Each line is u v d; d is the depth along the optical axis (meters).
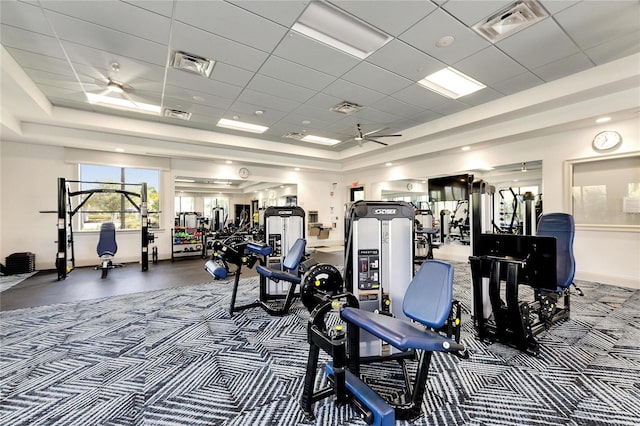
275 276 3.53
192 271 6.45
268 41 3.43
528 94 4.77
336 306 2.05
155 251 7.45
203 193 16.39
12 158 6.20
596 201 5.06
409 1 2.80
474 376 2.30
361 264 2.43
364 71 4.15
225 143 7.32
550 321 3.09
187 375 2.33
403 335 1.63
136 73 4.17
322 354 2.67
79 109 5.60
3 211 6.14
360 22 3.11
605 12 2.95
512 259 2.71
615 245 4.87
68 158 6.64
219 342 2.92
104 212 7.41
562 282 3.21
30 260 6.18
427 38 3.38
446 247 8.04
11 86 4.05
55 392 2.11
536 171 7.39
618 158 4.81
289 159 9.20
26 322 3.42
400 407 1.79
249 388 2.16
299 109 5.64
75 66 3.97
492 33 3.30
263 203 14.58
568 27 3.19
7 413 1.88
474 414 1.87
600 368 2.39
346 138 7.84
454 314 2.18
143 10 2.88
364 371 2.36
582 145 5.14
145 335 3.07
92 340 2.95
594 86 4.07
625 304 3.92
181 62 3.89
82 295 4.55
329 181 11.24
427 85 4.66
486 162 6.65
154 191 7.99
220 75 4.25
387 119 6.23
